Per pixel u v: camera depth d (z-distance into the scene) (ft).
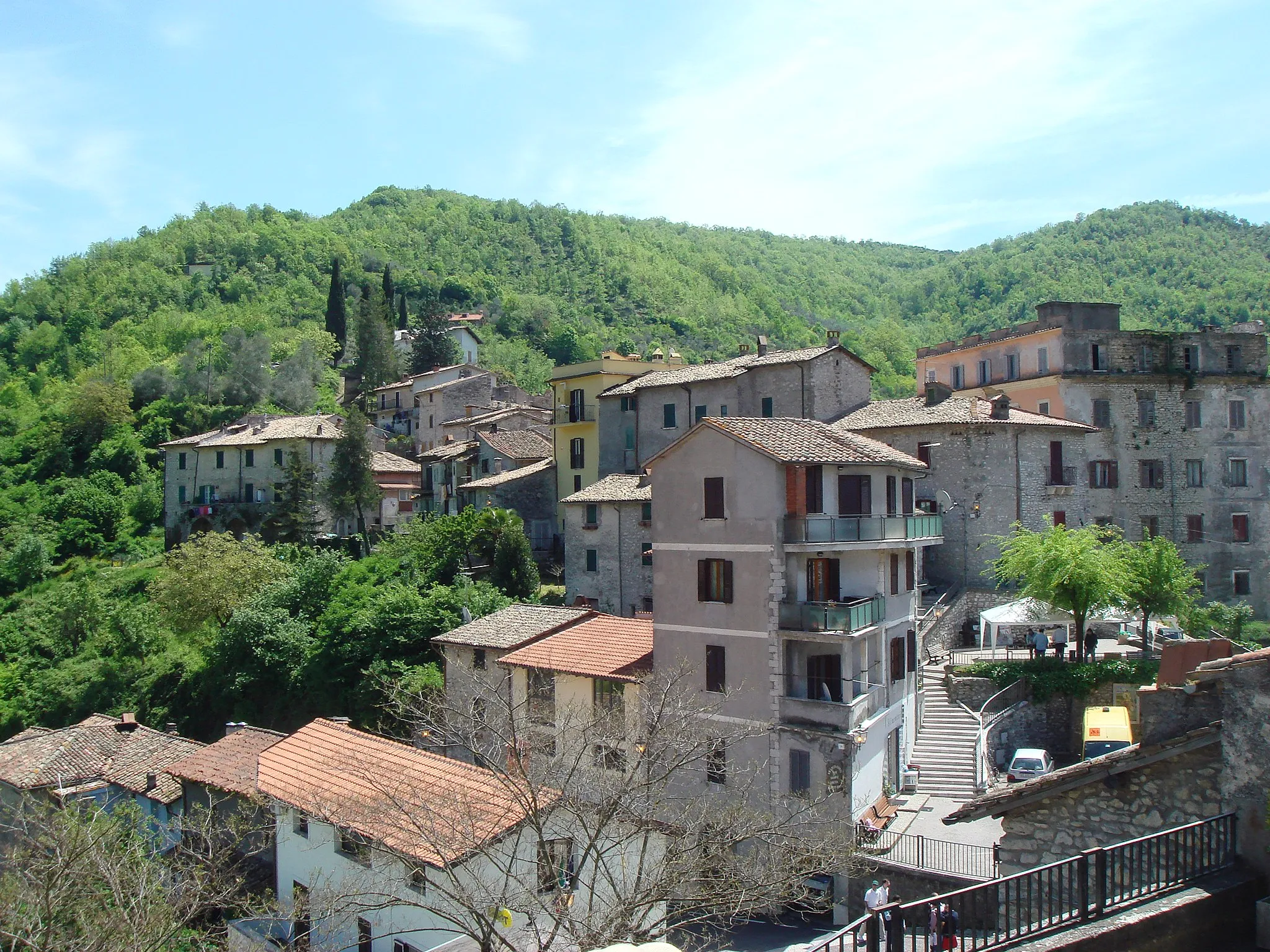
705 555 118.93
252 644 183.83
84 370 435.12
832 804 106.22
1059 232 579.07
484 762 81.56
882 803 113.19
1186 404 196.44
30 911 65.51
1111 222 539.70
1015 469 171.73
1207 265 435.53
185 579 207.41
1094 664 133.39
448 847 70.38
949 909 43.73
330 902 71.61
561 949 73.51
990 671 136.15
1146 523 192.13
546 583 210.79
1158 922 42.34
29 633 226.17
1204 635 161.79
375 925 81.82
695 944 90.63
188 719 186.09
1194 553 193.26
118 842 83.15
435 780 87.45
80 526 303.89
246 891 94.43
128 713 150.82
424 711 134.10
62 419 361.92
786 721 111.65
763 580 113.91
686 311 637.30
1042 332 199.21
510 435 258.37
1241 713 47.06
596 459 223.30
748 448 115.14
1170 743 50.65
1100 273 467.52
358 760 84.23
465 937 76.48
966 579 169.37
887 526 122.42
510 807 77.87
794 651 114.42
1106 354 195.83
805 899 89.56
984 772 119.55
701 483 119.65
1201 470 195.31
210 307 559.79
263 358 396.98
